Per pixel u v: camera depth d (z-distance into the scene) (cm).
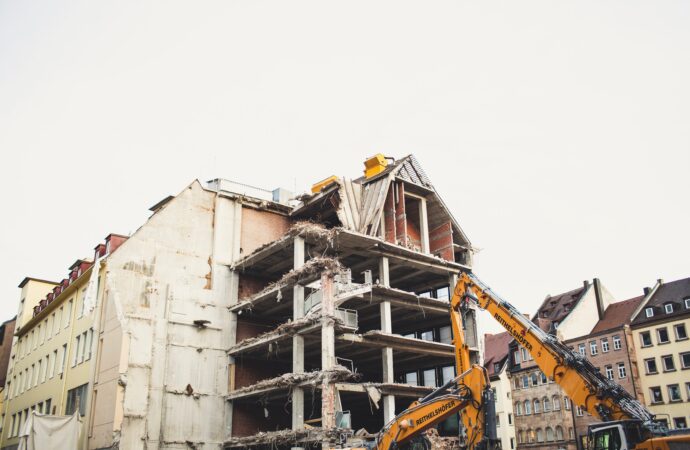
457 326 2183
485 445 1794
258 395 3388
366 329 4188
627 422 1511
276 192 4322
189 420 3334
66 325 4216
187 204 3778
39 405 4394
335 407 2900
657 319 5403
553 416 5894
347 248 3572
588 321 6166
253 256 3672
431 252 4238
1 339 6525
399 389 3347
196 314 3575
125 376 3181
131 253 3472
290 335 3219
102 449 3128
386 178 3853
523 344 1873
